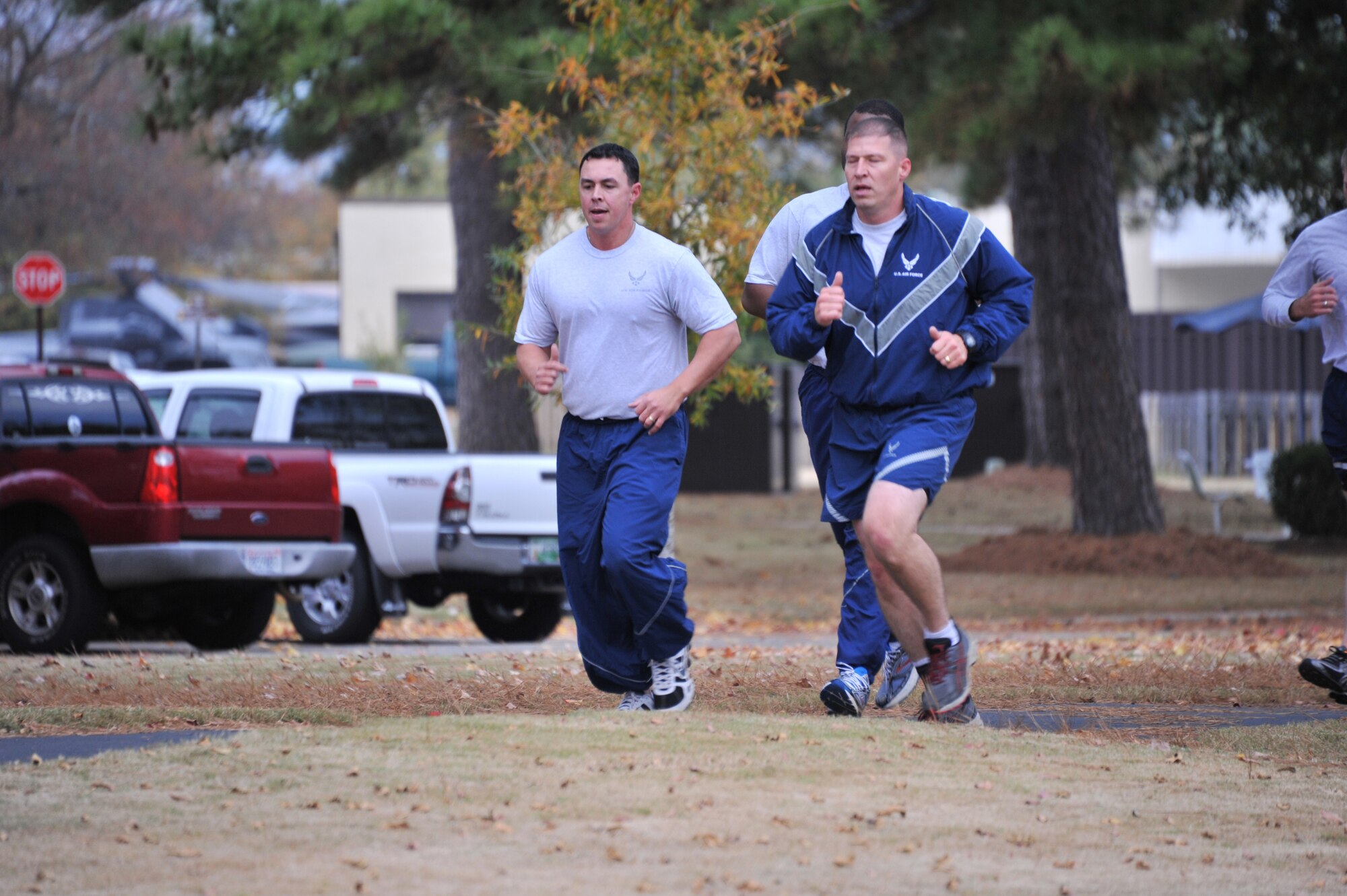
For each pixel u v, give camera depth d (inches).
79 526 1503.4
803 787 697.6
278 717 923.4
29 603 1515.7
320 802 655.1
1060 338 2822.3
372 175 3474.4
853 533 928.9
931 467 833.5
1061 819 663.1
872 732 823.7
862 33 2154.3
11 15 4473.4
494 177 2807.6
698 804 659.4
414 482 1781.5
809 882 557.6
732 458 4603.8
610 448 916.0
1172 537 2723.9
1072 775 751.7
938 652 869.8
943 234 840.3
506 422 2839.6
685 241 1813.5
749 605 2369.6
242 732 820.0
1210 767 789.9
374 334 6870.1
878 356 840.9
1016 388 4847.4
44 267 2271.2
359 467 1758.1
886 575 864.3
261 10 2194.9
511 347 2397.9
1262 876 587.8
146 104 4736.7
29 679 1087.0
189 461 1526.8
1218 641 1624.0
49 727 893.8
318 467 1619.1
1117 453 2792.8
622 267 911.0
